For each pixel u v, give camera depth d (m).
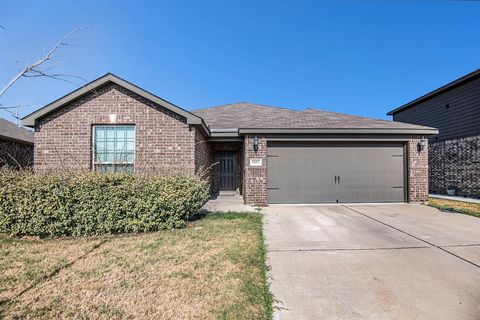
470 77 12.30
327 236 5.62
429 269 3.88
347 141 10.05
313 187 10.04
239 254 4.40
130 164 8.75
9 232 5.65
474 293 3.18
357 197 10.12
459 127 13.25
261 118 12.39
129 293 3.14
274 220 7.21
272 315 2.74
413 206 9.50
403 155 10.29
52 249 4.70
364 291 3.24
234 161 13.02
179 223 6.12
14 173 5.98
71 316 2.70
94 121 8.73
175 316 2.69
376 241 5.25
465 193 12.77
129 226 5.76
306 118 11.77
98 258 4.25
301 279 3.58
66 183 5.67
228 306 2.88
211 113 14.14
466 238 5.41
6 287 3.28
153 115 8.80
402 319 2.67
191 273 3.69
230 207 9.20
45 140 8.69
